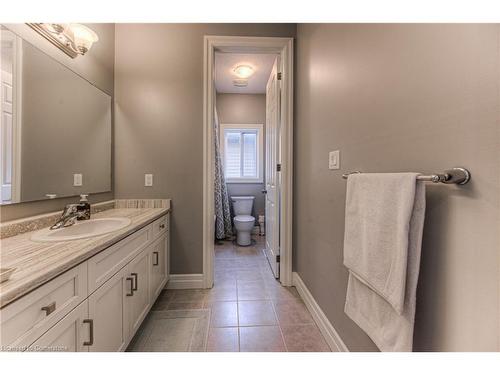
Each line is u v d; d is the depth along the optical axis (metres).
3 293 0.60
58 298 0.79
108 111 2.10
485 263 0.56
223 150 4.27
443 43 0.67
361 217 0.95
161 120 2.24
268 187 2.94
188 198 2.28
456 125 0.63
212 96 2.27
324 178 1.57
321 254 1.62
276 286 2.30
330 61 1.48
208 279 2.27
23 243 1.01
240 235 3.61
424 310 0.74
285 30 2.26
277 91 2.42
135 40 2.20
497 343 0.54
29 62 1.31
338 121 1.36
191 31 2.23
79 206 1.55
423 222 0.69
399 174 0.75
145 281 1.61
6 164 1.18
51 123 1.47
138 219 1.61
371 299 0.90
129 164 2.22
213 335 1.58
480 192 0.57
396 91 0.87
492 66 0.54
